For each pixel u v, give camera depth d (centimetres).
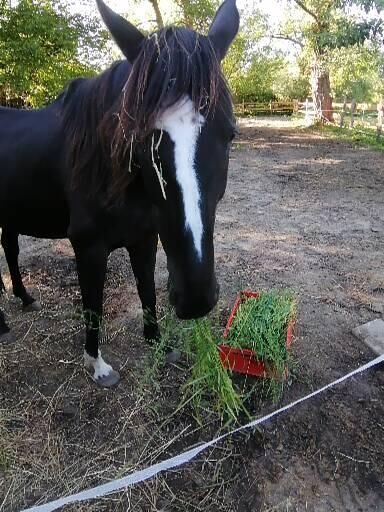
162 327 290
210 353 219
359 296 350
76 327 306
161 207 149
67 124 208
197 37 149
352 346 288
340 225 514
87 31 905
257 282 369
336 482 201
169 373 261
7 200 244
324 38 919
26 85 827
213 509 191
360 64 1414
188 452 197
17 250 310
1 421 230
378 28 839
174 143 138
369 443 218
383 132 1280
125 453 214
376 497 196
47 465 208
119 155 150
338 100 2192
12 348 286
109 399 246
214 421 228
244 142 1224
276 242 459
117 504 192
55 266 392
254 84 1997
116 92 180
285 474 204
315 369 265
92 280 229
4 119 250
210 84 141
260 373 238
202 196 142
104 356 278
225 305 327
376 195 646
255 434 221
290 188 691
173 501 194
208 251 148
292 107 2189
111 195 183
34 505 191
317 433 223
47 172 223
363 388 251
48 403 243
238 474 205
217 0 1391
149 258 247
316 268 398
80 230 215
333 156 995
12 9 799
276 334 240
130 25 159
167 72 139
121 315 318
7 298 340
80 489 197
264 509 190
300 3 1386
